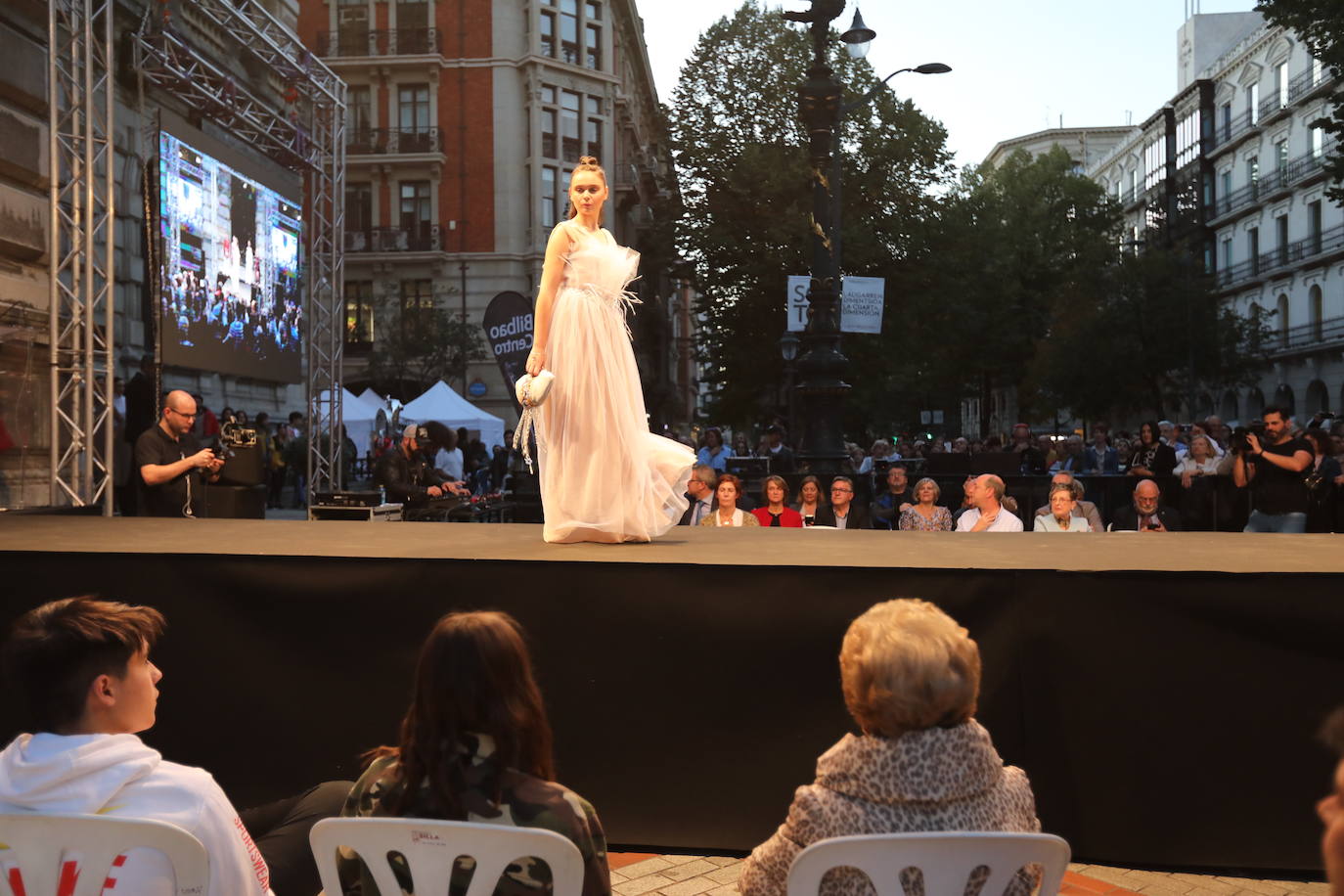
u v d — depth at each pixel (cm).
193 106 1327
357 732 381
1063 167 5712
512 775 218
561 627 373
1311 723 350
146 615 235
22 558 391
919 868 203
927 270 2862
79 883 208
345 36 3534
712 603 368
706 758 370
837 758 222
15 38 910
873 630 221
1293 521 849
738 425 3231
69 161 984
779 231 2714
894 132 2861
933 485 859
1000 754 362
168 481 733
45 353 934
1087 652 357
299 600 383
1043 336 4781
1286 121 4409
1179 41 5853
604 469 445
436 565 378
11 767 218
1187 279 3994
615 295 461
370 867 213
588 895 218
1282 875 360
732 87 2934
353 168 3562
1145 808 357
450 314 3525
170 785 221
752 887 229
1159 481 1101
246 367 1384
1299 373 4344
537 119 3566
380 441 2269
